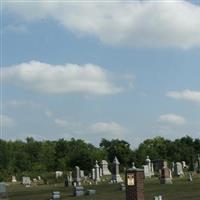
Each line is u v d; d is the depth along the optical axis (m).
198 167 100.94
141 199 32.88
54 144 168.88
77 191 54.22
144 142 166.88
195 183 61.59
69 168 142.75
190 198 43.12
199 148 165.38
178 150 155.88
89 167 139.12
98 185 70.00
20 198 54.91
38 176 112.12
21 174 126.94
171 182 65.06
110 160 150.38
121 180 78.81
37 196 56.44
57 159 160.25
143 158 146.00
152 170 100.88
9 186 89.12
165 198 43.94
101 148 156.88
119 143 154.50
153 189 54.66
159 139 166.88
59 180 96.44
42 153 163.88
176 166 89.62
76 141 168.75
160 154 156.75
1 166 149.88
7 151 152.88
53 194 51.09
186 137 167.75
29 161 158.12
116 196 49.25
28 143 167.62
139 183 32.97
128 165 145.75
